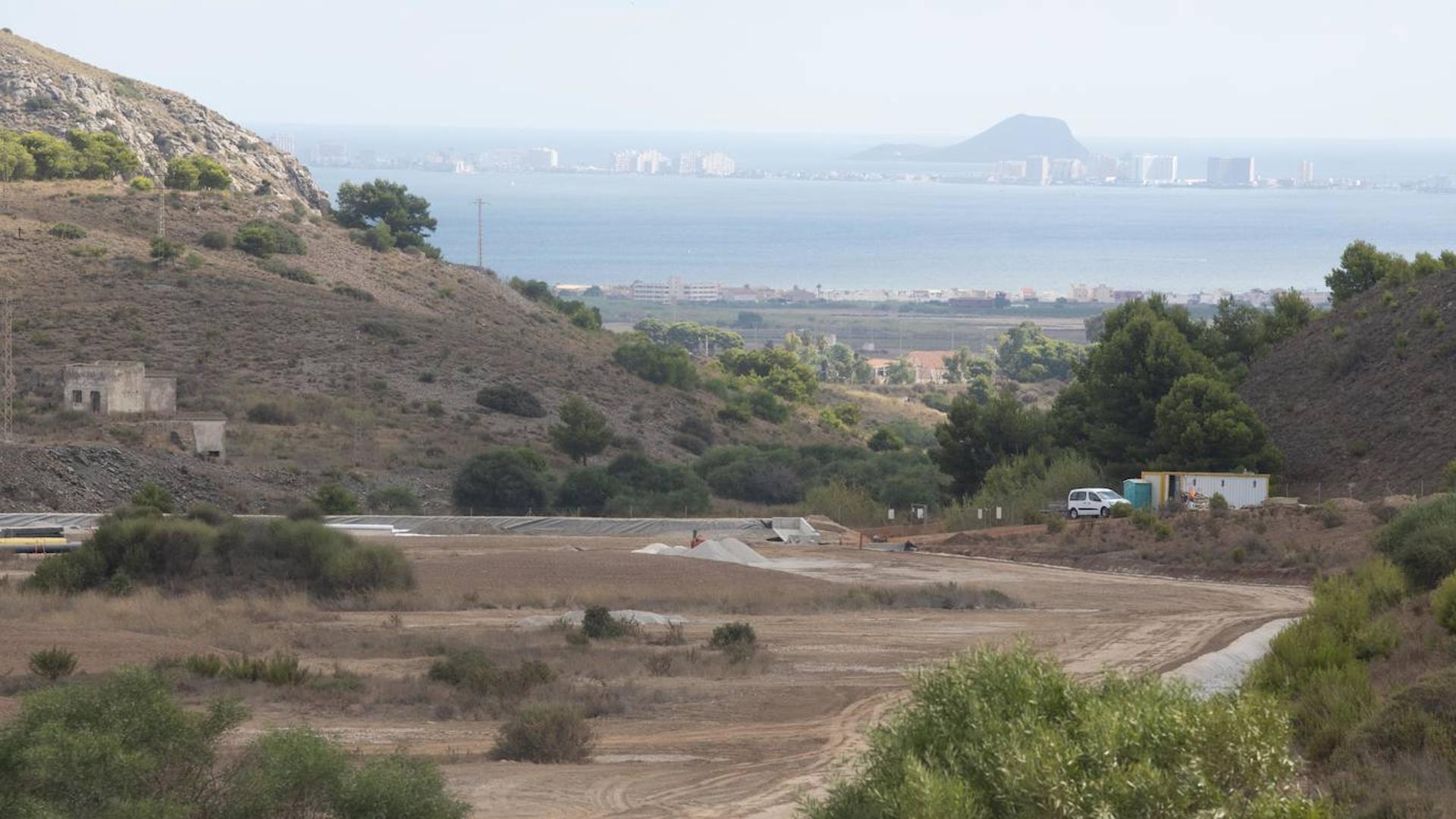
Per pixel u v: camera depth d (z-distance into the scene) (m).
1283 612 53.59
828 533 87.56
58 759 16.70
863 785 17.52
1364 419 91.12
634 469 105.00
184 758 17.94
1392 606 41.47
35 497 77.81
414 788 17.95
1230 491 83.06
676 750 28.59
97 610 46.59
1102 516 83.25
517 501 95.00
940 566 70.12
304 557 57.41
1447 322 94.31
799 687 36.88
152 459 87.12
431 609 53.16
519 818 21.83
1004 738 16.55
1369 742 22.61
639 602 54.62
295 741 17.67
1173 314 109.25
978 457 100.12
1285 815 15.52
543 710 29.34
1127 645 45.03
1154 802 15.48
